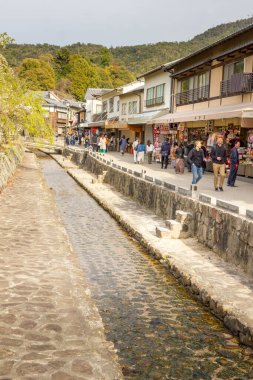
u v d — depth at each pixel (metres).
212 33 143.75
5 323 4.71
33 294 5.66
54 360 3.96
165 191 12.95
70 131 80.75
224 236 8.63
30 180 20.34
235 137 21.02
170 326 5.78
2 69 22.31
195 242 9.96
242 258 7.80
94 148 43.75
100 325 4.96
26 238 8.80
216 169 14.82
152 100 36.34
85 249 9.92
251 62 20.48
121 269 8.40
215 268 7.87
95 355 4.13
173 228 10.23
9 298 5.46
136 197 16.55
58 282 6.21
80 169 33.03
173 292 7.17
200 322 5.94
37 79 108.25
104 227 12.47
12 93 21.39
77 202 17.12
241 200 12.51
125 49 158.50
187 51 146.25
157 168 24.77
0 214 11.21
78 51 147.12
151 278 7.88
